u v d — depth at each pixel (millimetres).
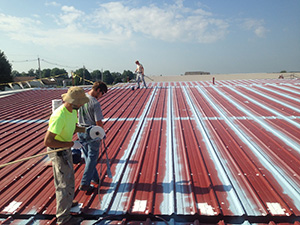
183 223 2721
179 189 3246
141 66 12016
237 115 6602
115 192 3238
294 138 4824
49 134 2439
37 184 3535
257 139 4891
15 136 5809
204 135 5289
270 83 11156
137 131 5762
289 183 3277
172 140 5090
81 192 3275
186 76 31844
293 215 2615
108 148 4785
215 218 2695
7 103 9898
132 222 2756
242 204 2857
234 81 13359
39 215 2846
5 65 44094
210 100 8617
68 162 2623
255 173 3590
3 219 2826
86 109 3275
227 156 4203
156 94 10320
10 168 4047
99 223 2715
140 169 3871
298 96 8125
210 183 3309
